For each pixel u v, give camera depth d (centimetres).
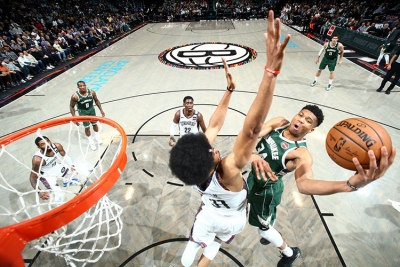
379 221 309
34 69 902
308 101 616
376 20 1148
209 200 170
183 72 860
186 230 302
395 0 1245
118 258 272
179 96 672
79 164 418
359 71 798
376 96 629
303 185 156
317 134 486
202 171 120
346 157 147
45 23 1355
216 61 963
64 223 153
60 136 510
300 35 1348
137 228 306
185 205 338
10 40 977
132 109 610
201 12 2064
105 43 1402
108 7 2092
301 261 265
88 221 315
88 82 805
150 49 1205
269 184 213
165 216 322
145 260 270
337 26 1214
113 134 506
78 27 1402
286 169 205
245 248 279
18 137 247
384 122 518
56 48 1048
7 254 128
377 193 349
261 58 977
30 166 427
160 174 395
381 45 872
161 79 805
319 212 322
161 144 471
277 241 235
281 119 219
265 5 2136
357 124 148
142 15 2108
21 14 1251
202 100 641
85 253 275
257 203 224
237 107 599
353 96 633
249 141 114
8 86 809
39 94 731
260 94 102
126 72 887
